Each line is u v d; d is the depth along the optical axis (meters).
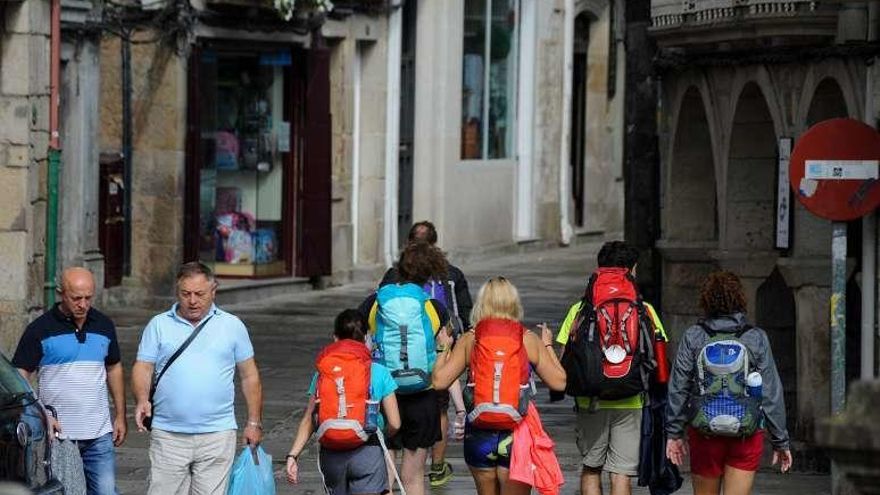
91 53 50.16
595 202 82.94
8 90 40.94
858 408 11.67
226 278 57.22
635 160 44.06
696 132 38.97
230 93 56.53
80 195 50.16
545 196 77.06
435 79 67.62
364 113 63.19
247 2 54.00
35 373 24.95
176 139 52.66
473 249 70.88
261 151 57.28
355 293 59.28
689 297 39.38
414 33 67.12
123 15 51.69
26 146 40.91
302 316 53.03
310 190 58.22
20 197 40.97
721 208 35.34
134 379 23.31
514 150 75.38
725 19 32.69
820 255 31.11
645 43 43.78
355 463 23.69
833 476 28.17
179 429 23.16
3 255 41.06
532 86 75.50
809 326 31.06
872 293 27.66
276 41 56.00
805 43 31.22
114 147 52.84
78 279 23.70
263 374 42.25
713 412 23.05
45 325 23.84
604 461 25.28
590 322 24.64
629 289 24.84
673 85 39.03
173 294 52.78
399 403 26.19
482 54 71.50
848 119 26.44
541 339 24.36
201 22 53.16
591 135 82.56
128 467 31.33
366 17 61.78
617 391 24.48
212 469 23.34
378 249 63.84
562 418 36.81
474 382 23.73
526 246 75.50
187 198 53.19
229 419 23.44
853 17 29.00
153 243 52.88
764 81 32.75
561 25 77.12
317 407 23.70
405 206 67.56
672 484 25.25
